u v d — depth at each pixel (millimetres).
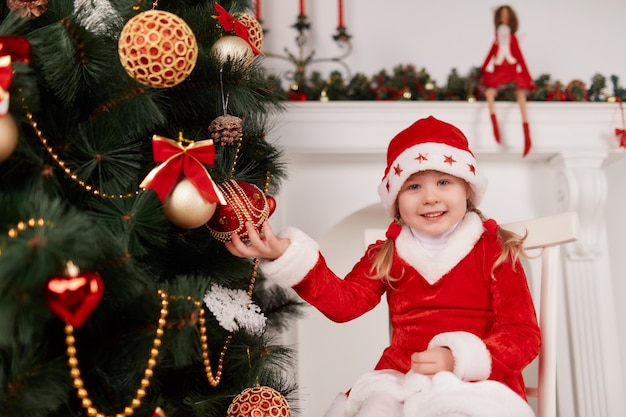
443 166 1182
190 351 961
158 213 889
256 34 1274
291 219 2135
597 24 2453
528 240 1263
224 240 1050
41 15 927
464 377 1011
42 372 770
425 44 2408
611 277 2314
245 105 1205
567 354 2143
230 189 1021
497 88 2104
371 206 2201
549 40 2438
